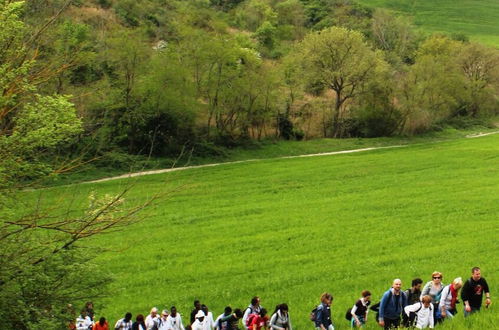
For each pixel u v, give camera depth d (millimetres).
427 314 19812
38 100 16297
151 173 67812
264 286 33531
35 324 15438
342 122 98188
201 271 36719
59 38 17656
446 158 79812
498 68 120000
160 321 24547
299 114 98625
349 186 62750
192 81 80000
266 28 133000
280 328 22281
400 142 95750
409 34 158250
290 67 97938
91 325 23453
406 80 99562
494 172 69500
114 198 16875
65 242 16812
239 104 83562
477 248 39281
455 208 51969
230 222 48750
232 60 81750
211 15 130875
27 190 16891
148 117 74125
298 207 53781
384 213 50875
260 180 65938
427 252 38750
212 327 24391
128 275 36250
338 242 42469
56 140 16172
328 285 32906
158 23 119625
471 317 19062
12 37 15875
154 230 46406
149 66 74938
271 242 42875
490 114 122438
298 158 81250
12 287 15680
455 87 106375
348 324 24531
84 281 16891
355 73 93688
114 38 73438
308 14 163125
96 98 56406
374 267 36125
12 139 15734
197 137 80312
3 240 15969
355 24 157625
